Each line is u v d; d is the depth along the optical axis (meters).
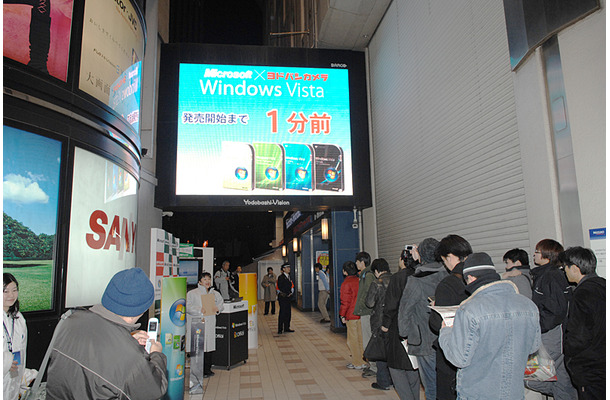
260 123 8.67
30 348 3.51
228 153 8.47
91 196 4.39
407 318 3.41
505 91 4.84
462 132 5.79
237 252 20.73
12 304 2.67
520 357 2.19
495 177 5.01
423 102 7.04
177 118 8.48
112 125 4.80
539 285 3.26
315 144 8.78
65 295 3.89
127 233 5.26
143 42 6.09
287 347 8.54
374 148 9.50
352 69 9.31
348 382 5.75
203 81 8.69
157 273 4.78
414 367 3.64
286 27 15.38
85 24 4.43
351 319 6.57
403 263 4.46
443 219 6.28
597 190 3.47
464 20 5.77
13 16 3.67
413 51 7.46
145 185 7.55
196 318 5.48
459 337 2.21
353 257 10.08
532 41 4.12
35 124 3.78
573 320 2.68
